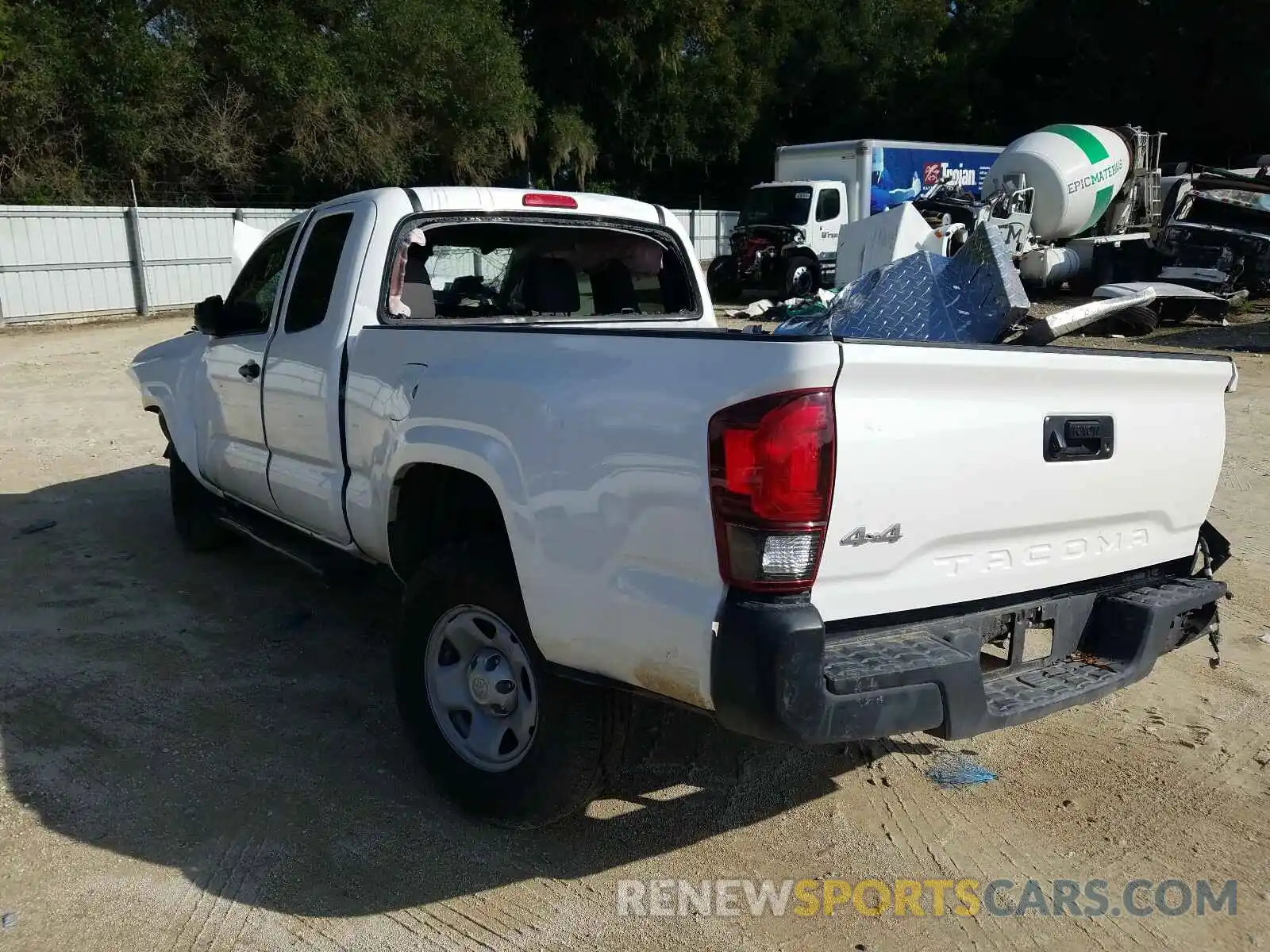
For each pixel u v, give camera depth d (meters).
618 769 3.24
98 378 12.91
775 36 37.78
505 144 29.12
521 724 3.31
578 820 3.54
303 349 4.36
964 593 2.99
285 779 3.75
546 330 3.21
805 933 2.99
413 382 3.63
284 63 24.81
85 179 23.58
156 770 3.79
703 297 5.25
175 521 6.44
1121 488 3.30
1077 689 3.09
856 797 3.72
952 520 2.87
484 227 4.56
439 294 4.62
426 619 3.54
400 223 4.21
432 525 3.87
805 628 2.54
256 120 25.36
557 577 3.00
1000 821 3.58
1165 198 20.27
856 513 2.66
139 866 3.23
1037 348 2.96
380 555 4.09
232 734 4.07
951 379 2.78
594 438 2.90
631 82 33.25
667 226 5.12
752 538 2.57
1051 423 3.06
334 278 4.27
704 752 4.03
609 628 2.88
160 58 23.45
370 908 3.06
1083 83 31.56
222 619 5.24
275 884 3.16
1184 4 28.16
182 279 21.59
